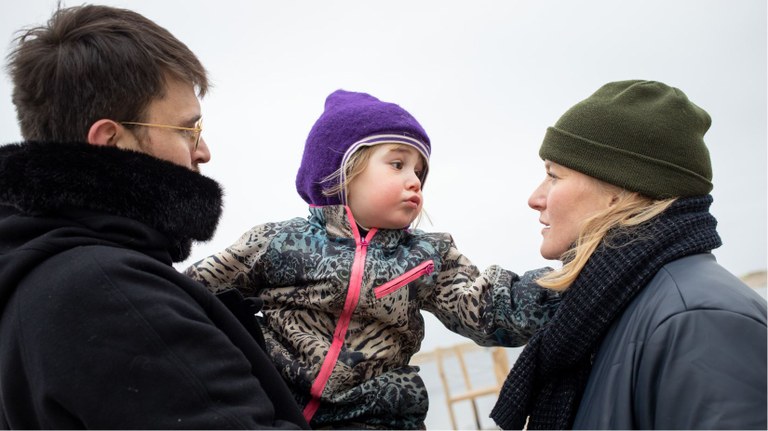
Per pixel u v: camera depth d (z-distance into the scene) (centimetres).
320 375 145
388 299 153
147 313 93
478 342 168
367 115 163
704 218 128
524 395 132
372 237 162
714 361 103
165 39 123
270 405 99
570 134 136
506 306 158
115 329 91
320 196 167
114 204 104
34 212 103
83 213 105
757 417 97
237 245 159
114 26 118
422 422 154
